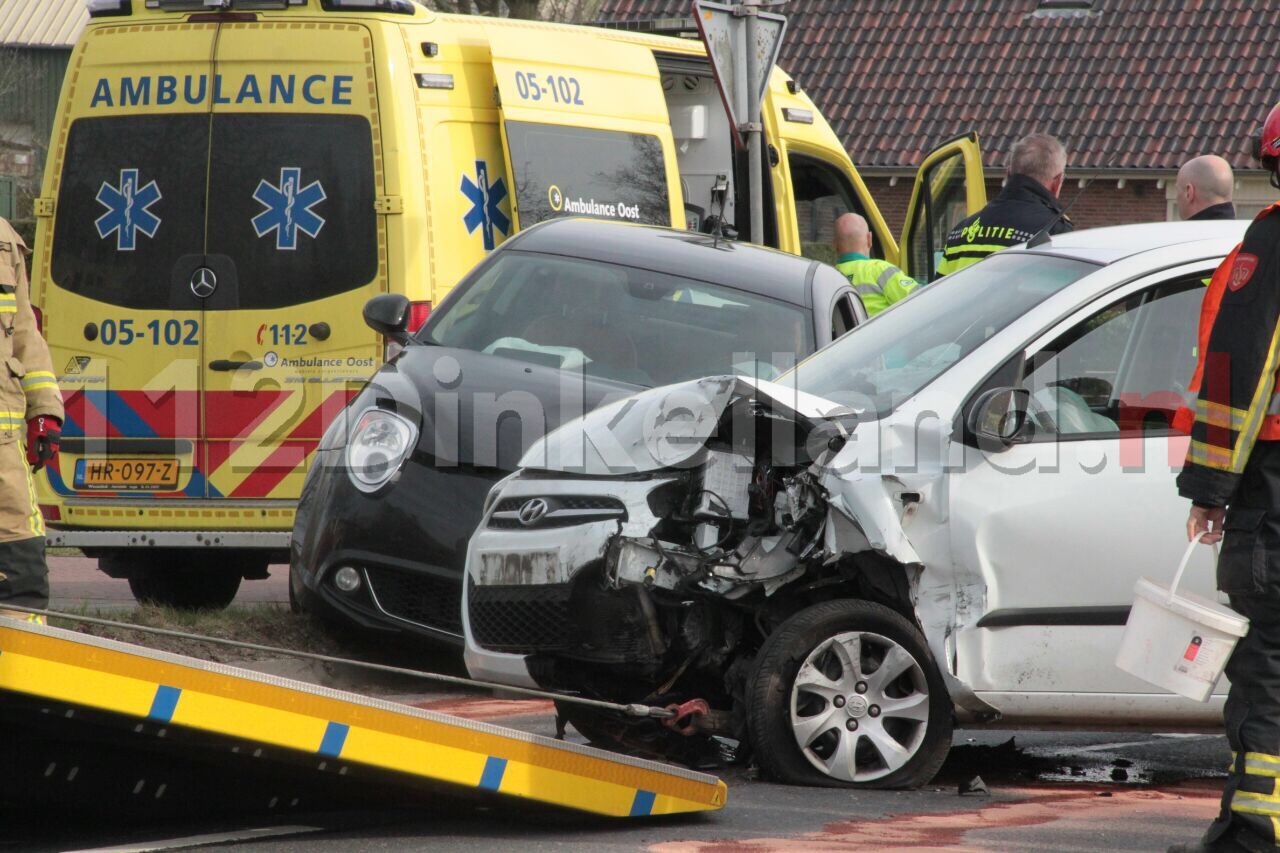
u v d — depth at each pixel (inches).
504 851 618.2
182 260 1157.7
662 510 743.7
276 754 611.5
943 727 747.4
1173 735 944.9
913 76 3499.0
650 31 1549.0
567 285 1033.5
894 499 737.0
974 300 823.1
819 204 1728.6
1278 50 3378.4
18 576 775.1
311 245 1144.8
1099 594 741.3
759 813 689.0
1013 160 1233.4
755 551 749.9
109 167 1174.3
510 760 642.2
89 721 580.7
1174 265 781.3
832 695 742.5
